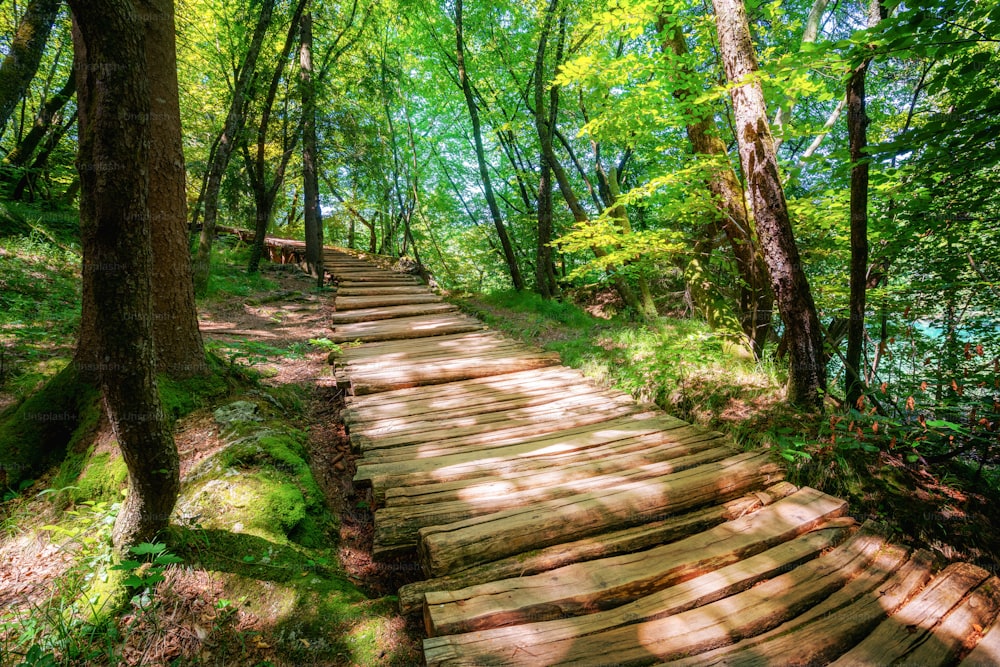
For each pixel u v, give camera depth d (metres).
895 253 4.30
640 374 5.00
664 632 1.94
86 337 3.24
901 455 3.34
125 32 1.55
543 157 10.05
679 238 6.46
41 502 2.67
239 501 2.66
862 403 3.53
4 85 5.48
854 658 1.86
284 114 11.62
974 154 2.98
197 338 3.68
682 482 2.94
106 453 2.81
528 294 11.10
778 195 3.90
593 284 11.98
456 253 20.97
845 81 3.56
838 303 6.14
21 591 2.12
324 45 13.36
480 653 1.80
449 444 3.63
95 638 1.92
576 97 11.29
